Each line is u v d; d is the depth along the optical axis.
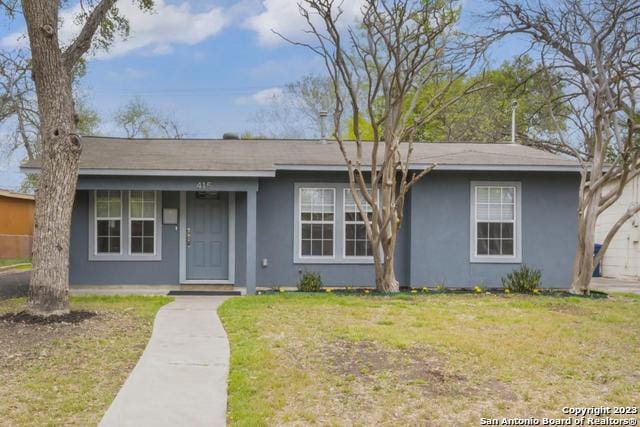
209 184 11.05
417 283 12.09
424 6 10.70
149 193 11.92
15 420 4.21
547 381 5.31
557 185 12.30
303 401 4.70
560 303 9.88
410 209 12.16
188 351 6.18
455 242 12.17
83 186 10.89
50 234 7.93
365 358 5.95
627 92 13.51
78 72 19.45
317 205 12.20
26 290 11.87
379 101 22.27
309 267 12.13
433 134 25.25
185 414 4.38
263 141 14.68
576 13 11.73
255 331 7.17
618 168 11.72
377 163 11.88
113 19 12.32
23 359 5.79
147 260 11.87
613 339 7.02
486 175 12.22
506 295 10.98
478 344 6.59
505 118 23.92
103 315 8.17
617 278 16.47
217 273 12.01
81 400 4.65
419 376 5.38
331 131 31.73
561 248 12.28
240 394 4.82
